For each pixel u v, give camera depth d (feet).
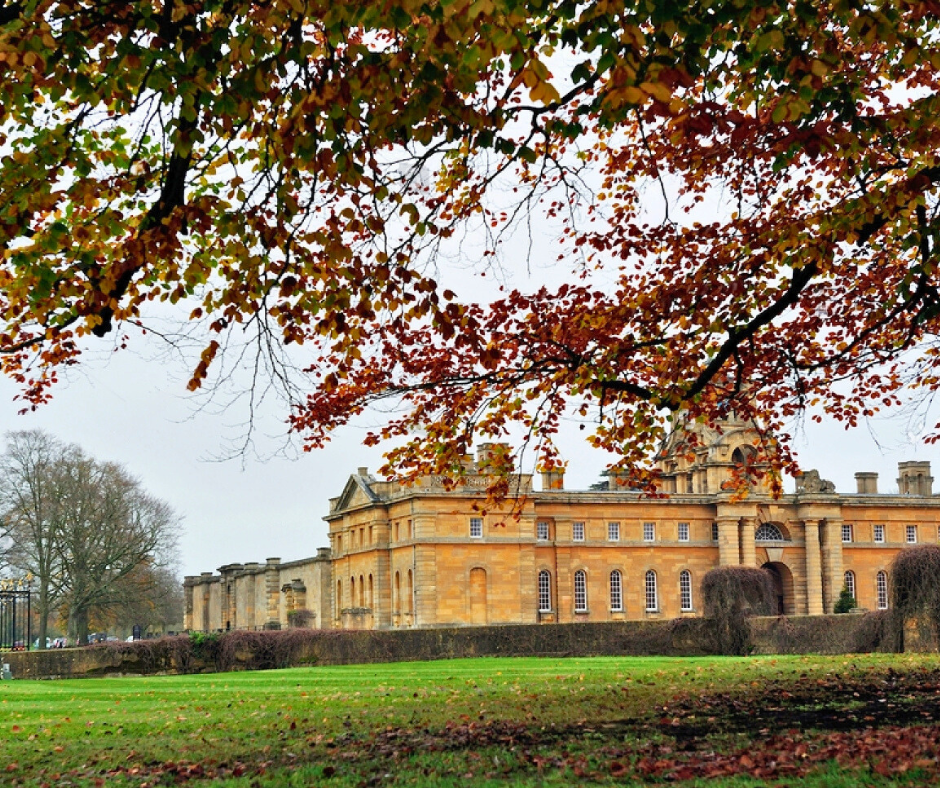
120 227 46.73
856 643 161.27
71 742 62.59
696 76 44.93
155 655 160.76
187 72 39.17
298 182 45.29
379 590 261.85
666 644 182.39
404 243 47.47
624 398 69.51
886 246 66.64
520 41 31.86
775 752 44.98
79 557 244.22
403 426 69.87
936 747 43.68
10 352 51.62
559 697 74.79
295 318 48.98
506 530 256.93
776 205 63.57
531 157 42.39
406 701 80.33
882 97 56.08
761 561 283.38
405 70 38.42
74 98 43.75
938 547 155.02
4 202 43.91
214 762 52.01
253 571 337.52
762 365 69.36
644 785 39.42
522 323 66.54
